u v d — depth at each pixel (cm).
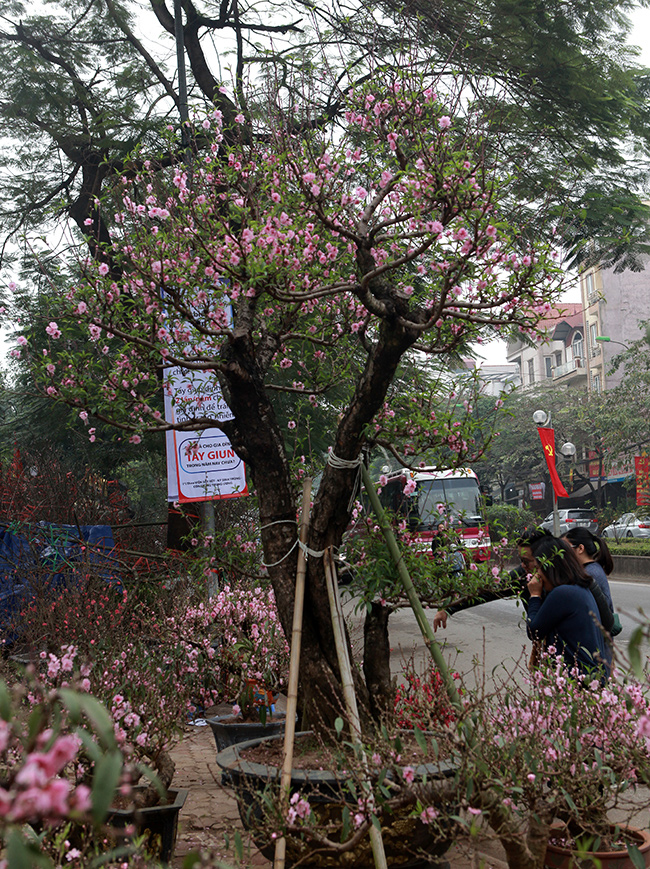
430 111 408
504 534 443
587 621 384
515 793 281
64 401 443
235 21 1139
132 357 462
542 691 336
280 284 414
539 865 283
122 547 955
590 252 894
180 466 797
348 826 268
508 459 3606
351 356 536
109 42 1281
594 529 3130
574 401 3616
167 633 658
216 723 543
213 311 450
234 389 423
